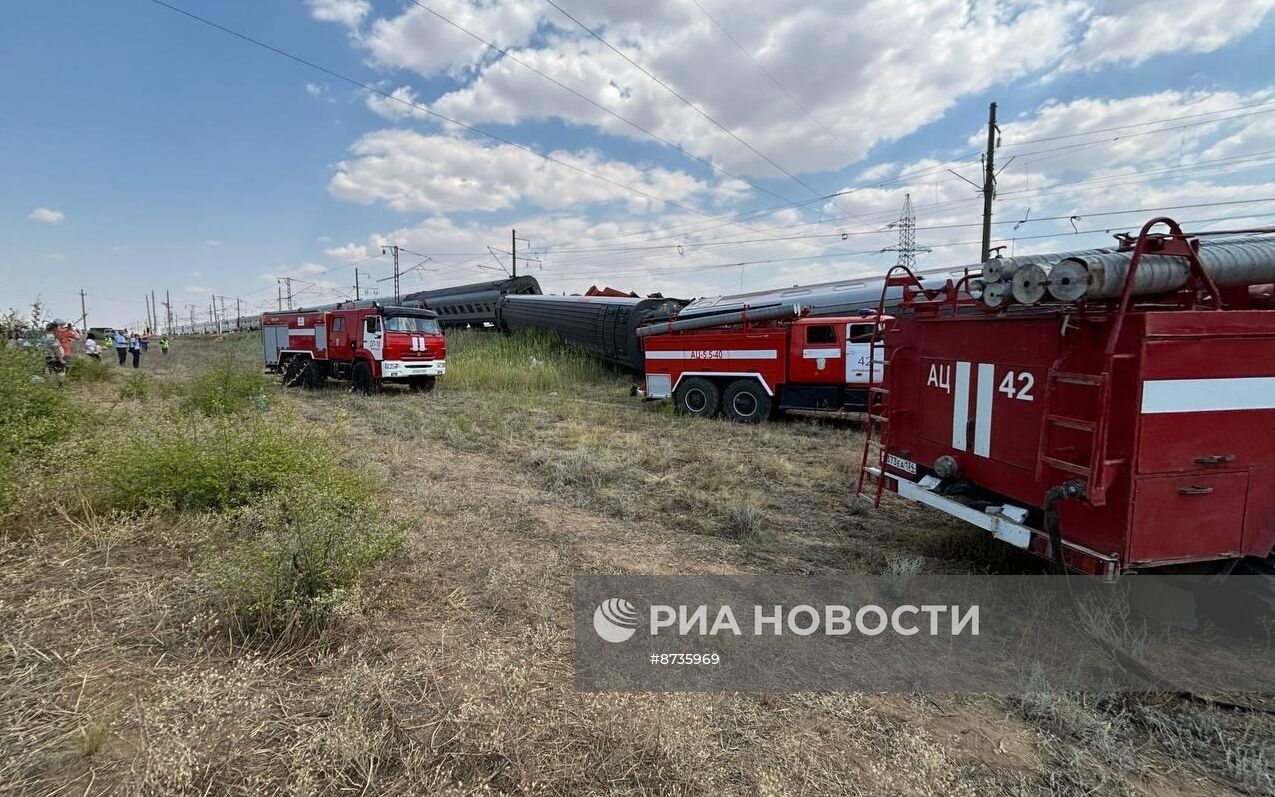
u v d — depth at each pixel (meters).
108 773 2.13
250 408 9.48
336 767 2.19
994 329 4.11
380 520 4.43
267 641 3.06
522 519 5.46
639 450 9.06
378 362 16.27
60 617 3.18
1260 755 2.52
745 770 2.35
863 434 11.06
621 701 2.70
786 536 5.43
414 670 2.88
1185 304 3.38
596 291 27.17
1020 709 2.87
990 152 22.28
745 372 12.49
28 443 5.54
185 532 4.34
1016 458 3.92
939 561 4.79
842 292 15.52
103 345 27.66
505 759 2.30
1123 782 2.40
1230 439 3.22
